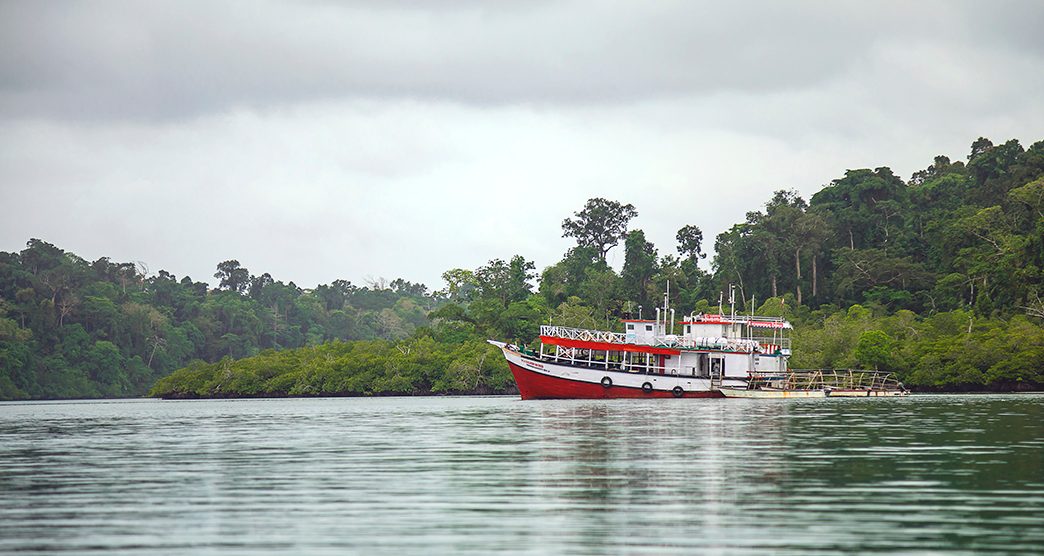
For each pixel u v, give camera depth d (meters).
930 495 62.38
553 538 51.22
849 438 100.00
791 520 54.97
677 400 192.25
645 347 193.38
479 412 165.62
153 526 55.56
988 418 129.75
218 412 198.38
